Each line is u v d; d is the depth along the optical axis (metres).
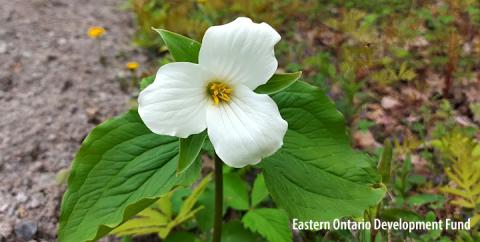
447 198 0.41
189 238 0.39
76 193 0.30
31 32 0.68
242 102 0.26
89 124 0.54
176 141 0.31
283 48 0.66
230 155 0.25
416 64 0.61
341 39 0.66
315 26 0.71
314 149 0.31
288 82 0.28
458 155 0.42
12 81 0.58
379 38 0.63
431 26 0.69
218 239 0.34
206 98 0.26
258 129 0.25
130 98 0.59
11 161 0.48
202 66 0.25
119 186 0.30
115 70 0.63
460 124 0.53
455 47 0.56
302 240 0.41
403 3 0.73
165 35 0.27
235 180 0.41
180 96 0.25
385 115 0.55
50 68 0.61
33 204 0.44
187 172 0.29
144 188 0.30
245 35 0.25
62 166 0.48
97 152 0.31
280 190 0.30
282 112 0.32
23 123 0.52
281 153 0.31
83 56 0.65
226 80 0.26
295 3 0.74
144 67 0.65
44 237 0.42
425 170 0.47
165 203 0.38
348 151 0.31
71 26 0.72
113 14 0.78
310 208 0.30
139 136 0.31
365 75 0.58
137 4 0.71
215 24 0.71
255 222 0.37
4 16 0.70
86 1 0.81
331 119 0.31
